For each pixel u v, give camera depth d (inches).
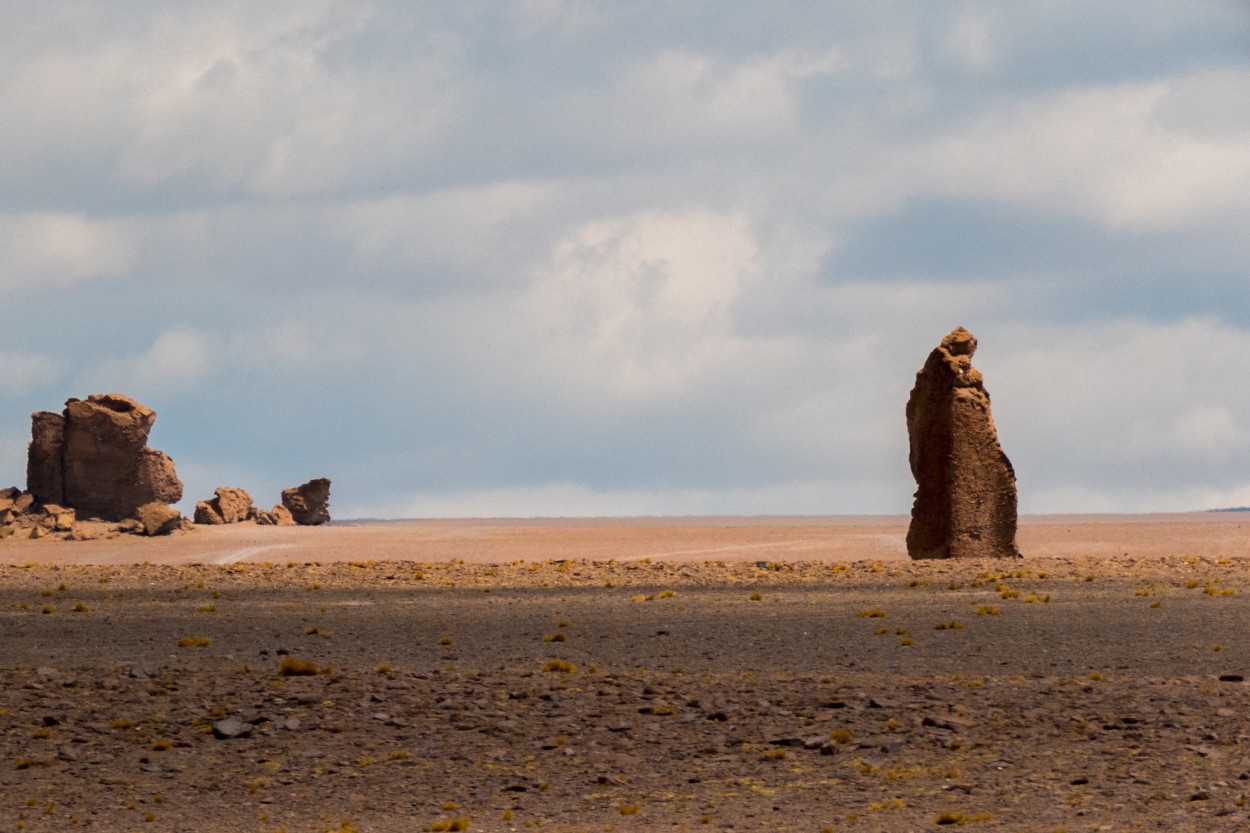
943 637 2891.2
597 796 1824.6
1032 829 1581.0
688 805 1769.2
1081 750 1930.4
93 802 1831.9
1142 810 1641.2
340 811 1787.6
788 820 1680.6
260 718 2188.7
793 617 3265.3
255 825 1736.0
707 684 2375.7
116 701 2289.6
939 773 1859.0
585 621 3245.6
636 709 2223.2
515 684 2396.7
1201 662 2491.4
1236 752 1877.5
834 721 2127.2
